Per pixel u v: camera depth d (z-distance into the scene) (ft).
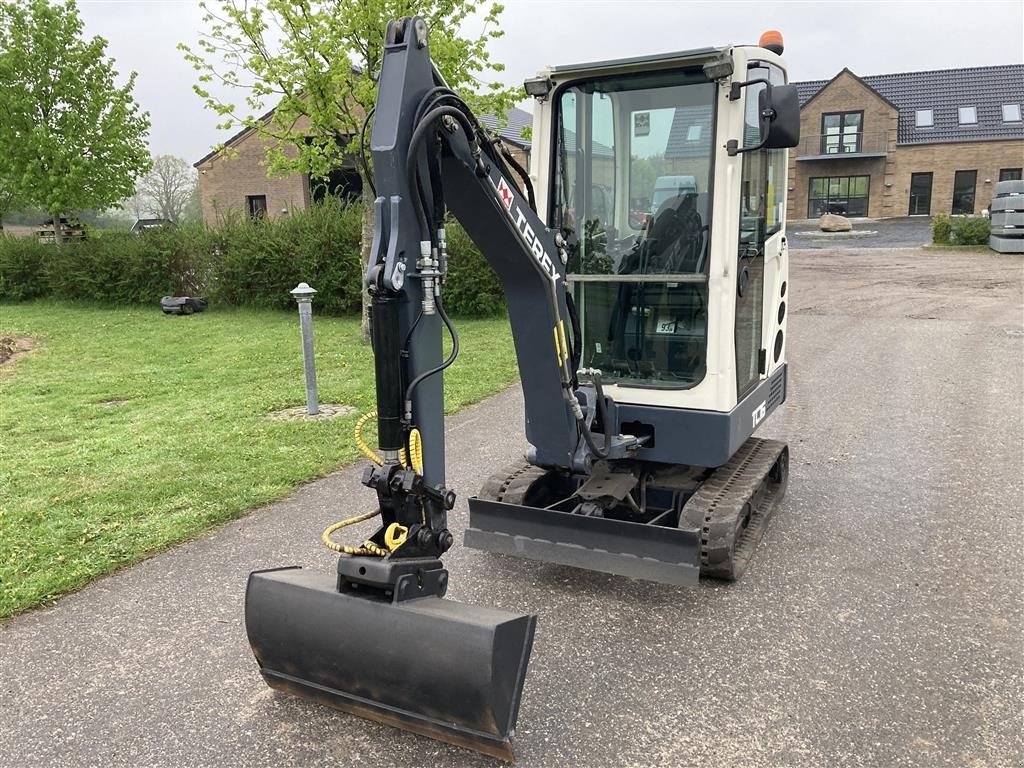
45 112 55.62
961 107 110.73
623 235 13.79
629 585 13.67
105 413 26.07
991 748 9.32
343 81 32.58
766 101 11.51
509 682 8.83
